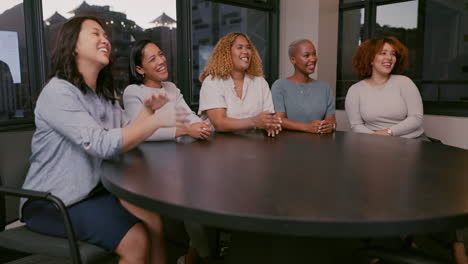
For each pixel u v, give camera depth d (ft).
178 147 5.31
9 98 8.94
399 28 13.01
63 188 4.69
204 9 75.87
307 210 2.64
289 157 4.56
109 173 3.81
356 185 3.28
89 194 4.82
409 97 8.98
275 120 6.63
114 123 5.75
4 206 5.01
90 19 5.13
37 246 4.36
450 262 2.97
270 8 15.65
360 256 3.31
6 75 8.80
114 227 4.39
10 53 8.86
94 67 5.17
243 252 4.21
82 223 4.43
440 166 4.03
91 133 4.43
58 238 4.46
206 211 2.67
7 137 5.06
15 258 7.67
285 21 15.67
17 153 5.11
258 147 5.32
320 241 3.83
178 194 3.05
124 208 4.66
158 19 12.34
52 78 4.91
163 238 5.12
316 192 3.07
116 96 5.85
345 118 13.99
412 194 3.01
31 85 9.34
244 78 8.24
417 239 5.97
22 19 9.13
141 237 4.48
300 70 9.51
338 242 3.87
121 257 4.43
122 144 4.39
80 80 4.93
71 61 4.92
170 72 12.99
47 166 4.79
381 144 5.56
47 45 9.53
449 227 2.56
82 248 4.28
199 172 3.80
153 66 7.66
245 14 15.66
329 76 14.67
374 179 3.49
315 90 9.43
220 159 4.45
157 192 3.12
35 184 4.79
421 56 12.42
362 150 5.04
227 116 7.82
